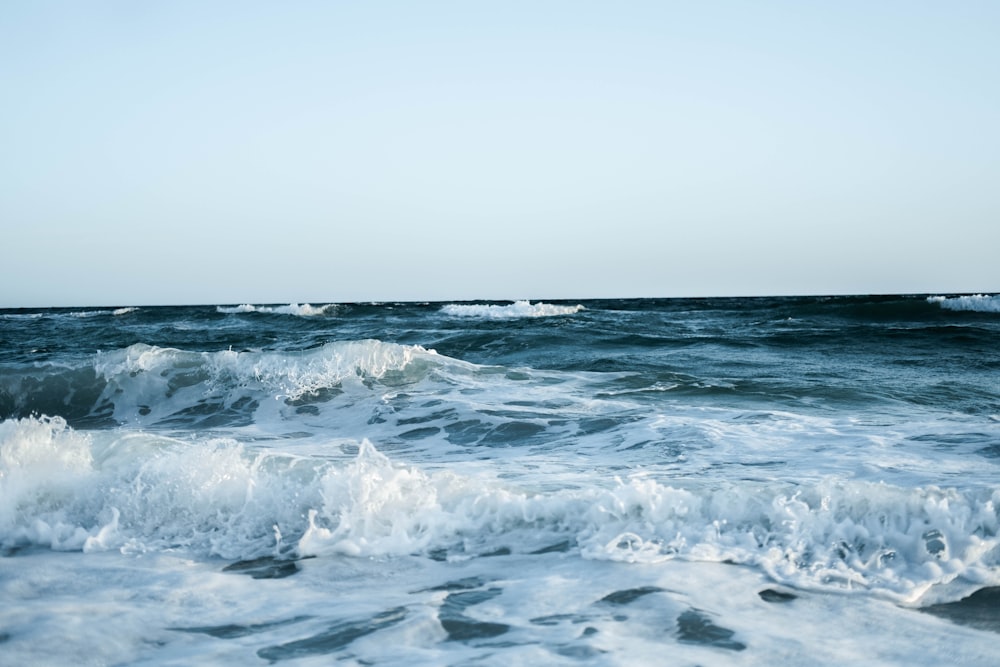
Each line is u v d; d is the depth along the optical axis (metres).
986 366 14.21
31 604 3.52
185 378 11.02
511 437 8.00
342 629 3.18
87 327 31.70
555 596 3.51
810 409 9.23
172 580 3.86
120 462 5.38
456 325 26.92
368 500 4.61
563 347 17.64
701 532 4.23
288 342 21.05
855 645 2.95
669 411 8.88
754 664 2.78
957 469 5.84
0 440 5.42
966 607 3.36
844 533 4.12
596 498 4.55
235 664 2.84
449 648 2.95
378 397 10.23
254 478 5.00
